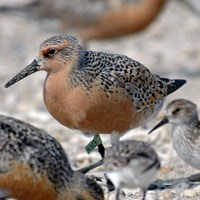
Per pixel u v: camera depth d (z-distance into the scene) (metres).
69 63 14.05
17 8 27.75
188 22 30.23
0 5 28.27
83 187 12.05
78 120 14.12
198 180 14.12
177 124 13.81
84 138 17.56
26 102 22.05
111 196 13.16
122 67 14.46
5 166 11.70
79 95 13.93
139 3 24.47
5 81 23.78
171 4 31.44
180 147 13.76
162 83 15.35
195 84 22.84
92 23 25.00
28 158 11.77
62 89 13.99
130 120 14.57
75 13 25.20
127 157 11.48
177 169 14.80
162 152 16.11
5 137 11.77
